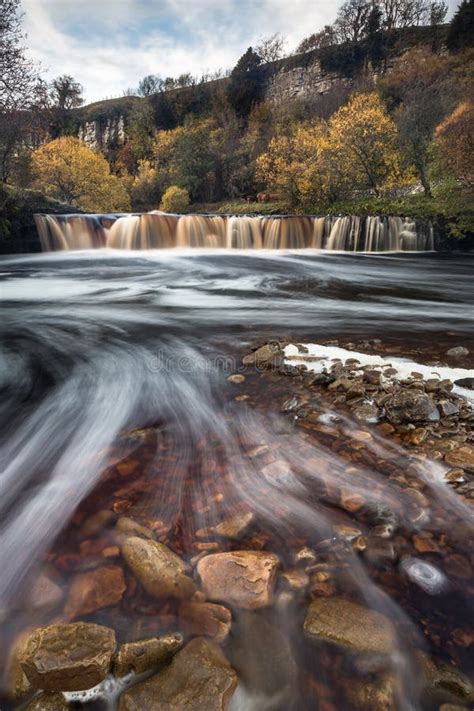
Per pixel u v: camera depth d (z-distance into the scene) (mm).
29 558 1789
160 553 1737
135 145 65812
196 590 1582
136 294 9492
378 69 58875
